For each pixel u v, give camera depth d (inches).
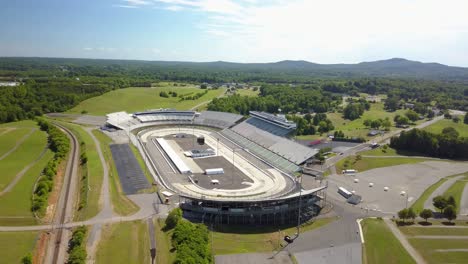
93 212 4899.1
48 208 5044.3
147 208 5073.8
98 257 3791.8
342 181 6840.6
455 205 5516.7
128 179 6240.2
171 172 6663.4
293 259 4106.8
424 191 6437.0
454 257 4188.0
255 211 5036.9
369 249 4372.5
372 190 6432.1
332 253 4261.8
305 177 6786.4
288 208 5206.7
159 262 3725.4
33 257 3784.5
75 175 6510.8
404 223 5103.3
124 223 4598.9
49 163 6628.9
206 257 3841.0
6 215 4717.0
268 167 7130.9
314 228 4936.0
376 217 5310.0
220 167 7007.9
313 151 7239.2
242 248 4328.3
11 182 5969.5
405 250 4328.3
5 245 3986.2
